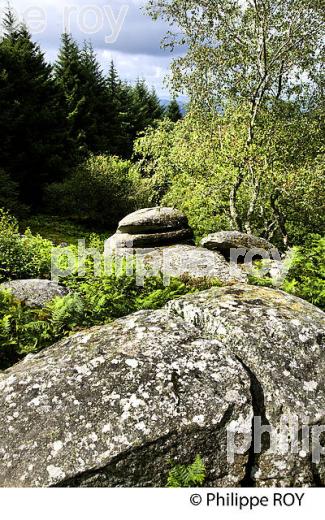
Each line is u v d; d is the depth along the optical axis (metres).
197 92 14.95
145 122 44.59
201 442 3.78
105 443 3.64
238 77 14.64
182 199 16.47
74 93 35.84
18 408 3.86
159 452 3.69
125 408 3.79
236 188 15.48
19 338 6.26
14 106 27.95
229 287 5.38
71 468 3.54
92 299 7.04
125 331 4.54
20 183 28.44
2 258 11.55
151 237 13.62
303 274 8.36
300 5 13.56
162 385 3.93
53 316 6.46
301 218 16.02
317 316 4.84
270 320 4.56
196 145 15.34
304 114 15.17
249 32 14.54
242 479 3.84
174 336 4.41
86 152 33.59
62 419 3.76
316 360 4.31
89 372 4.07
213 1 14.02
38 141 28.72
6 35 30.48
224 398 3.91
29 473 3.53
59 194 26.88
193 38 14.45
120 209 26.50
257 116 15.02
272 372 4.18
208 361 4.16
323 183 14.37
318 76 14.75
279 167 14.82
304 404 4.04
